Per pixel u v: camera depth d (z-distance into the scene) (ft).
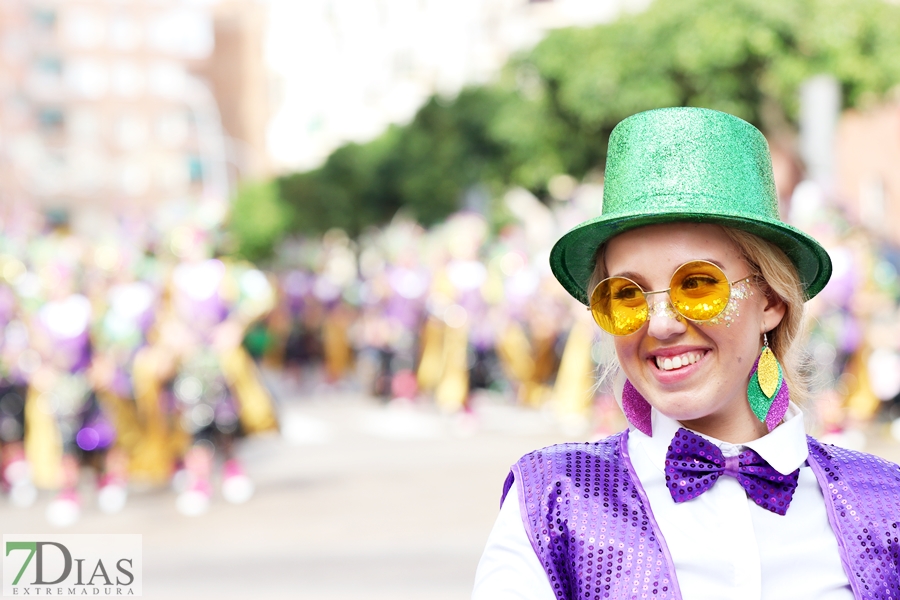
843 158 101.55
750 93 74.90
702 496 7.06
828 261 7.36
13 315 35.22
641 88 76.13
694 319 7.02
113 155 289.74
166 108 295.28
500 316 49.78
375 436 45.60
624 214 6.89
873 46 72.49
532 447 40.45
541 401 52.37
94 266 36.40
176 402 33.22
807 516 7.13
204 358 31.14
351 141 149.38
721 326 7.09
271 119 274.16
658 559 6.85
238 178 292.40
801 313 7.54
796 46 72.54
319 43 237.45
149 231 33.04
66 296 31.94
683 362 7.16
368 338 60.59
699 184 6.89
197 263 31.27
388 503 30.37
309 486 33.81
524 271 51.47
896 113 99.45
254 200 162.61
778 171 75.97
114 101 292.20
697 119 6.95
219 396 31.22
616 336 7.34
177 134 295.07
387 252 63.46
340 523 27.84
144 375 32.50
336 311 74.95
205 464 31.19
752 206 6.98
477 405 54.95
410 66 190.39
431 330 53.78
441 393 47.52
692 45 73.00
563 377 46.19
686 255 7.09
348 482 34.24
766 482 7.08
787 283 7.29
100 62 292.40
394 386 57.41
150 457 33.88
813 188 36.09
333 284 76.74
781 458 7.11
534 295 51.44
